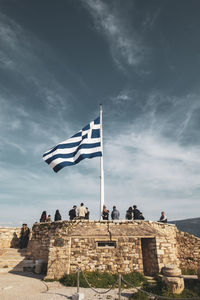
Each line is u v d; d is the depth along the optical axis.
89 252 13.73
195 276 11.69
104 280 11.99
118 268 13.33
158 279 12.11
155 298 9.29
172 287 9.87
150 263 13.95
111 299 9.35
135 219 16.44
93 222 15.20
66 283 11.76
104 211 16.28
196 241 16.05
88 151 16.92
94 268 13.34
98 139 17.31
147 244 14.46
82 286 11.36
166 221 17.42
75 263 13.45
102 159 17.14
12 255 16.88
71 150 17.58
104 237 13.93
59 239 13.83
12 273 14.54
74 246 13.89
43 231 16.78
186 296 9.28
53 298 9.24
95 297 9.56
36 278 13.25
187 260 15.89
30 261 16.03
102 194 16.36
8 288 10.54
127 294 10.10
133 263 13.42
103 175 16.84
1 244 18.41
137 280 12.16
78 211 16.30
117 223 15.12
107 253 13.68
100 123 17.88
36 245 16.78
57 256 13.42
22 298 9.13
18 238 19.48
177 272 10.33
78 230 14.55
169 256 13.91
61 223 15.74
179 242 16.66
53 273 12.98
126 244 13.84
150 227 14.89
